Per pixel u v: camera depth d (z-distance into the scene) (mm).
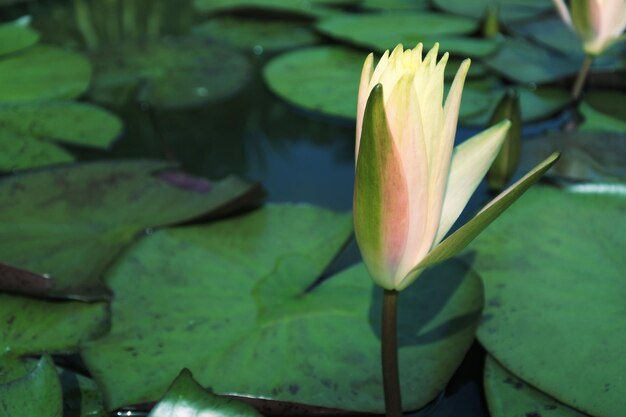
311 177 829
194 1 1370
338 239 674
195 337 610
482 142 540
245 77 1077
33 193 699
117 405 574
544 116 930
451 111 517
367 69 521
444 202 540
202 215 678
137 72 1077
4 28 1151
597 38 863
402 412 576
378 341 608
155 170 747
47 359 558
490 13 1165
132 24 1318
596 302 619
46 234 667
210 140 905
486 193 753
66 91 969
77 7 1397
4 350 601
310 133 936
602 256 645
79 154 852
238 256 659
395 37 1148
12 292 629
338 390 586
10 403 542
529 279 635
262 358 600
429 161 515
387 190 510
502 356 596
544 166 511
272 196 783
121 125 890
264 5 1326
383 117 497
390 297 547
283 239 673
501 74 1034
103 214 685
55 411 542
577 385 580
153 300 629
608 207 675
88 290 633
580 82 963
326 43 1244
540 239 658
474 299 624
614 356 590
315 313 624
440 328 612
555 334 604
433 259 524
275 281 645
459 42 1131
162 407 529
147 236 666
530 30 1217
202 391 535
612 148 825
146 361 596
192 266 651
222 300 631
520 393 583
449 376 590
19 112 884
